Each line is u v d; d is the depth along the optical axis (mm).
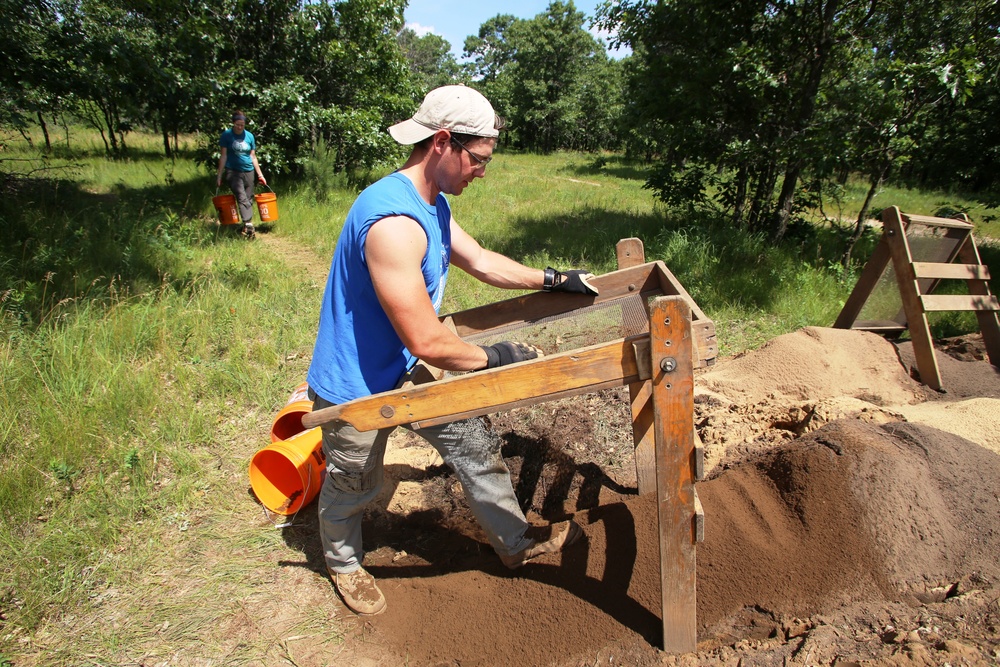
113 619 2539
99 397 3811
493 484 2471
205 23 11281
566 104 35875
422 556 2977
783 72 8172
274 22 12445
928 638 2086
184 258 7102
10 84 8570
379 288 1958
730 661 2141
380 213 1946
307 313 5715
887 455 2580
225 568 2818
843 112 7070
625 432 3557
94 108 15766
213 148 11719
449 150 2029
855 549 2379
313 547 2969
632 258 2828
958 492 2592
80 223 7625
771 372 4031
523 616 2488
